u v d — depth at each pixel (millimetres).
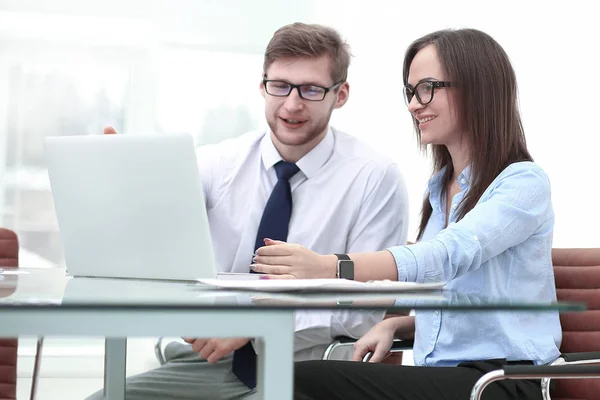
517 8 6855
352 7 6812
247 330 1337
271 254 1891
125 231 2098
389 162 3045
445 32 2311
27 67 6602
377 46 6812
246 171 3045
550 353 2129
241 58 6797
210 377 2709
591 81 6820
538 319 2197
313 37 2875
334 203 2967
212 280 1809
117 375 2342
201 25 6742
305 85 2869
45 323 1302
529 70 6855
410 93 2336
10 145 6586
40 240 6613
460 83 2244
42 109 6621
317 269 1882
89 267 2209
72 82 6652
